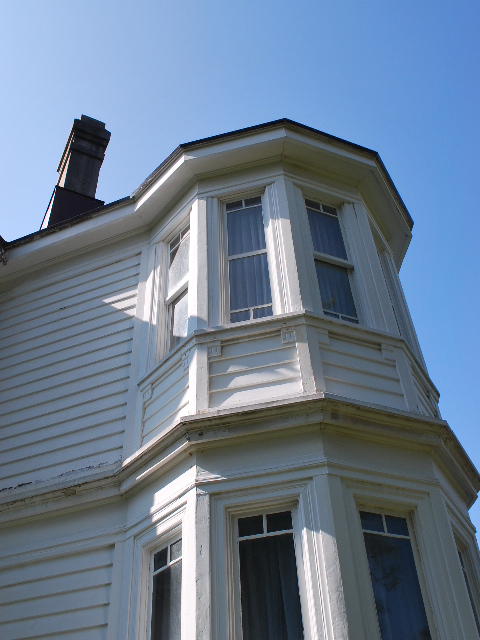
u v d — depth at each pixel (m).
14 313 9.12
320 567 4.70
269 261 7.20
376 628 4.54
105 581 5.93
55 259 9.34
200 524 5.10
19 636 5.98
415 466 5.71
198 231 7.55
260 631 4.70
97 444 7.00
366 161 8.26
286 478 5.23
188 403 6.05
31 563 6.45
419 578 5.17
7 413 7.95
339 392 5.89
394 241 9.41
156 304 7.82
